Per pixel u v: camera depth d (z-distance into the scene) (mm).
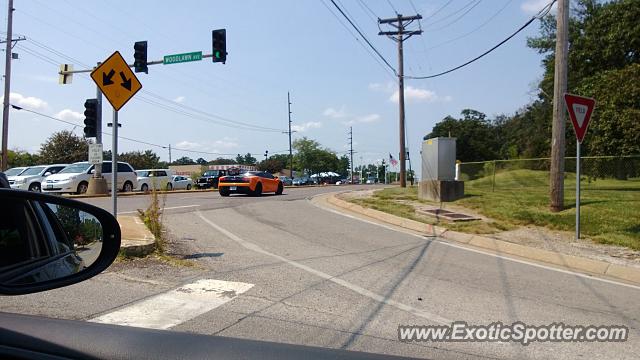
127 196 23422
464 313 5855
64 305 5781
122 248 8164
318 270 7906
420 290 6836
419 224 12891
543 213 13078
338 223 13586
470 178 23953
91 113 19391
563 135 13242
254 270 7805
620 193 16406
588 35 29906
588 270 8789
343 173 142750
